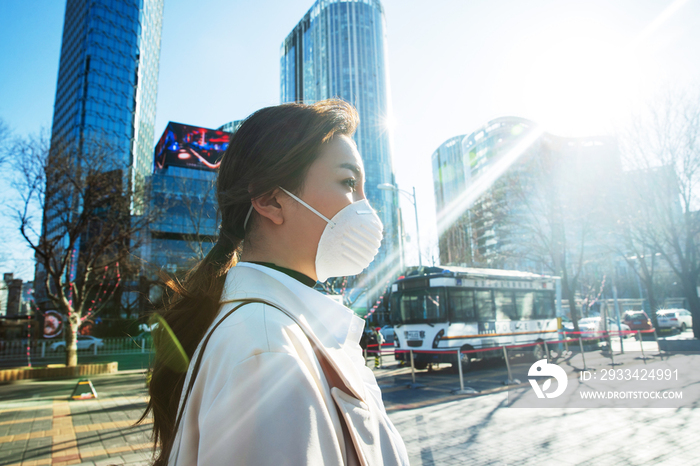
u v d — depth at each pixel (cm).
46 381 1356
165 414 72
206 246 1351
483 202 2452
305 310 65
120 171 1664
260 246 78
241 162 78
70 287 1564
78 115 5584
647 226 1681
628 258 2041
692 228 1642
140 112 6412
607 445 488
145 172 6606
